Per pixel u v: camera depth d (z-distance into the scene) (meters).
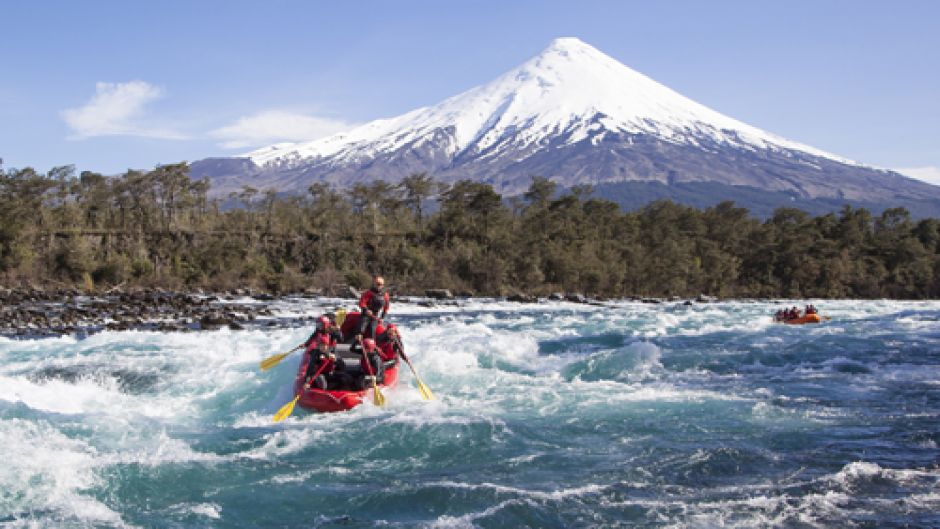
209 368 17.75
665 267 87.50
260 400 14.73
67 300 46.50
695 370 17.66
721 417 12.91
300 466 10.22
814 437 11.64
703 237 107.50
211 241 73.94
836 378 16.50
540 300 63.22
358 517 8.49
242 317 37.81
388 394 14.65
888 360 18.72
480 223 87.81
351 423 12.49
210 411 13.88
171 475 9.65
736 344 21.80
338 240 82.12
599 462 10.45
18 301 44.91
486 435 11.70
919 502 8.83
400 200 96.38
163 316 36.59
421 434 11.73
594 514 8.56
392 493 9.16
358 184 94.12
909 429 12.05
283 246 80.56
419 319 38.28
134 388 15.79
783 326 29.03
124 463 9.91
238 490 9.25
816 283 100.38
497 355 19.67
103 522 8.14
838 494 9.12
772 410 13.41
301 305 48.34
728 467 10.20
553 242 85.88
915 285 102.44
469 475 9.93
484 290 75.06
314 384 14.06
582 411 13.39
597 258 83.19
